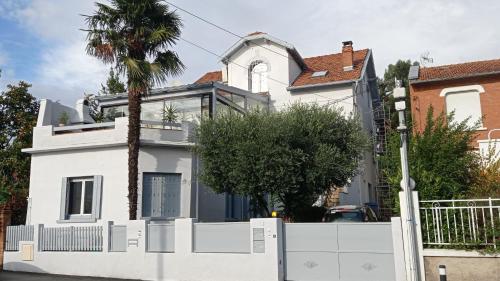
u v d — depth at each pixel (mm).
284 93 24812
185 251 12844
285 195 15094
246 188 13992
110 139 16406
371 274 11297
